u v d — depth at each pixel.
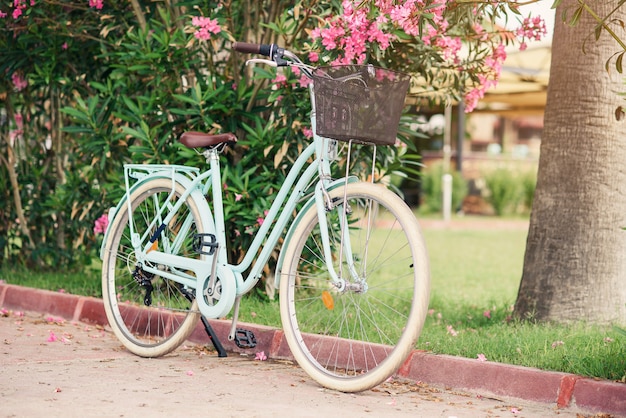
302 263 6.71
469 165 27.30
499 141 32.78
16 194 8.37
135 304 6.30
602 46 5.97
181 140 5.17
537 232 6.17
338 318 5.88
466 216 24.55
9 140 8.33
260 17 7.09
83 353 5.34
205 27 6.18
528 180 25.81
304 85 6.28
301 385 4.67
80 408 3.94
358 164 6.89
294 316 4.83
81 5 7.31
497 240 15.93
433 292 8.40
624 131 6.00
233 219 6.68
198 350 5.68
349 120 4.30
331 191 4.70
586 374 4.54
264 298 6.87
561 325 5.98
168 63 6.73
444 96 7.00
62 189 7.88
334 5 6.31
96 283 7.51
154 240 5.37
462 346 5.14
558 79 6.10
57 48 7.43
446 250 13.74
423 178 25.02
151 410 3.95
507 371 4.61
